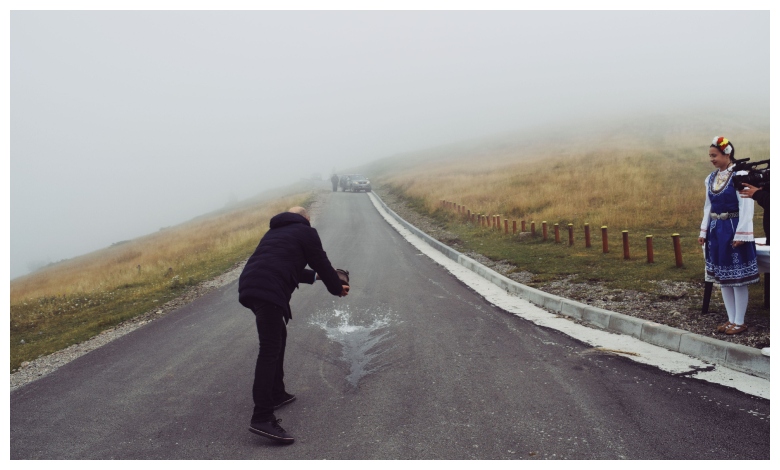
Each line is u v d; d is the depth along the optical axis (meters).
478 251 13.82
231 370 5.55
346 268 12.88
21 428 4.41
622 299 7.32
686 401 4.08
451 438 3.73
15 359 7.24
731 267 5.20
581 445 3.53
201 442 3.90
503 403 4.27
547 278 9.38
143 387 5.23
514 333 6.33
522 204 20.73
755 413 3.80
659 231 13.80
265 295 3.85
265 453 3.68
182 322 8.22
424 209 27.05
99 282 17.36
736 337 5.16
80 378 5.73
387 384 4.85
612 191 20.48
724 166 5.33
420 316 7.49
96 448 3.92
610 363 5.05
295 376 5.20
